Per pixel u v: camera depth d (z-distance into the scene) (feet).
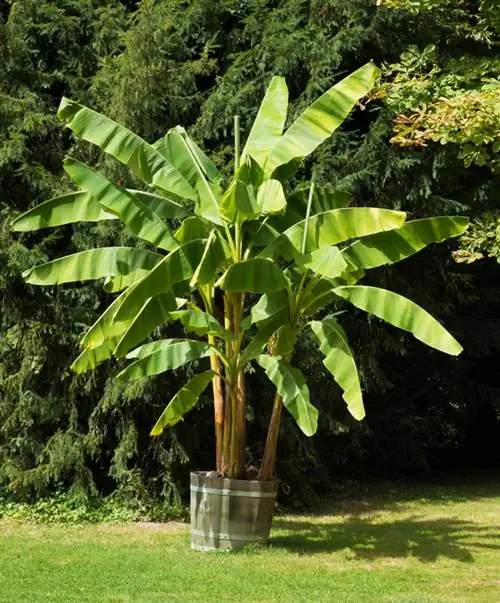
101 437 37.78
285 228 30.09
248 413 38.70
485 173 46.32
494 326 51.93
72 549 30.35
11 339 37.70
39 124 37.78
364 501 44.37
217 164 38.34
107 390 37.24
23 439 37.68
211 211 29.19
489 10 34.42
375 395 50.90
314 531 35.14
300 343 39.24
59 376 38.27
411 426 50.75
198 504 30.35
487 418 57.57
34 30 40.93
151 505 37.99
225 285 26.61
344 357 28.50
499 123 28.02
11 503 37.52
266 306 28.99
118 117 37.63
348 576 26.78
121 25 40.50
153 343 30.48
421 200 42.52
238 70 39.68
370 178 40.81
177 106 39.11
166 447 38.96
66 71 41.04
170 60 39.42
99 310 38.88
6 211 37.52
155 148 30.14
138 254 29.71
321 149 39.50
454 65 33.24
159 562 28.14
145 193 30.55
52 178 37.86
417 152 41.52
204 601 23.20
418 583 26.09
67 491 38.47
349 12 40.50
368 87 29.43
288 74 40.73
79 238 37.50
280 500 41.57
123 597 23.58
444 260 47.01
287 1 41.93
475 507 42.65
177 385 38.99
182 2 40.55
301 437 42.09
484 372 55.77
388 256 28.55
